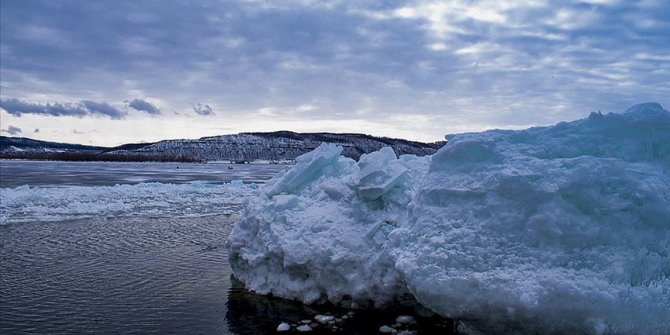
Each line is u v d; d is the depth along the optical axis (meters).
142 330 9.38
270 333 9.20
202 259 15.02
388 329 9.04
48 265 14.23
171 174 77.44
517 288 6.89
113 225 21.61
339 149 13.50
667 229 7.25
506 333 7.27
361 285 9.76
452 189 8.40
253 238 11.93
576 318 6.59
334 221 10.75
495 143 8.63
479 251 7.57
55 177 60.72
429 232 8.21
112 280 12.62
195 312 10.28
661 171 8.00
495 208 7.87
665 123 8.09
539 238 7.43
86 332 9.27
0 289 11.83
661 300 6.58
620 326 6.45
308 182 13.10
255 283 11.64
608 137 8.29
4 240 17.89
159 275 13.08
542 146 8.49
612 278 6.83
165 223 22.38
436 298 7.41
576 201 7.48
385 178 10.48
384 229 10.11
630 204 7.32
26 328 9.44
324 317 9.73
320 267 10.20
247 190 38.84
